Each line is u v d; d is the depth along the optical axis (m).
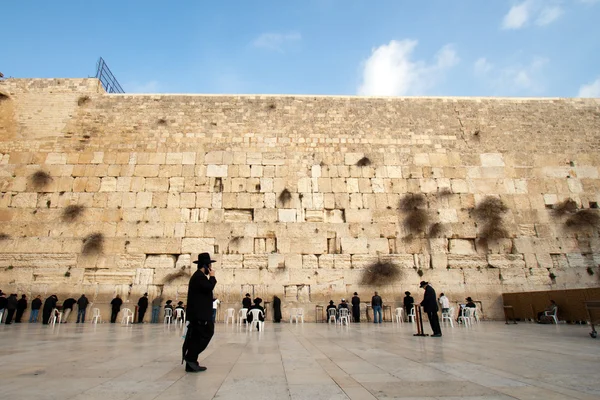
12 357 7.05
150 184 20.06
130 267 18.64
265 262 18.98
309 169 20.80
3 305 16.55
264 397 4.17
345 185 20.61
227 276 18.69
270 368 5.96
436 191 20.83
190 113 21.53
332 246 19.50
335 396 4.20
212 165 20.58
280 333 12.23
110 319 17.77
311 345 8.94
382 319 18.42
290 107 22.02
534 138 22.30
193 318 5.85
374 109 22.30
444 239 19.94
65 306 17.42
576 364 6.13
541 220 20.64
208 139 21.06
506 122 22.56
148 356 7.22
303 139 21.36
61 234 18.97
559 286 19.52
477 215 20.50
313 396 4.20
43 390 4.47
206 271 6.44
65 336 11.14
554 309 15.76
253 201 20.03
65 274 18.38
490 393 4.27
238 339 10.38
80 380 5.04
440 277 19.30
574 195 21.22
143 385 4.76
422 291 19.05
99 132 20.94
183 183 20.17
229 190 20.17
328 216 20.02
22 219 19.14
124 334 11.91
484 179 21.23
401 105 22.55
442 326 15.17
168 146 20.83
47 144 20.58
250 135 21.27
